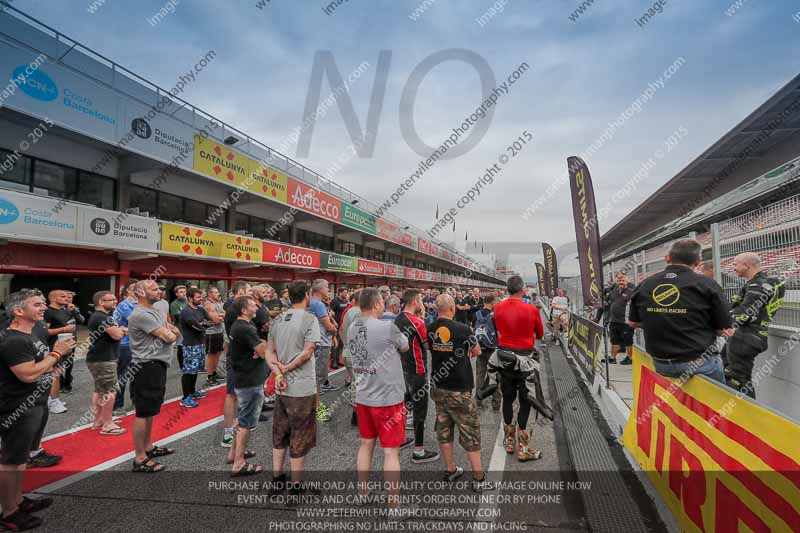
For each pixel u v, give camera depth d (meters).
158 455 3.97
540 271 27.70
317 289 5.87
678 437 2.69
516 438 4.23
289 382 3.28
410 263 42.62
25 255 8.91
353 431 4.77
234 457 3.65
